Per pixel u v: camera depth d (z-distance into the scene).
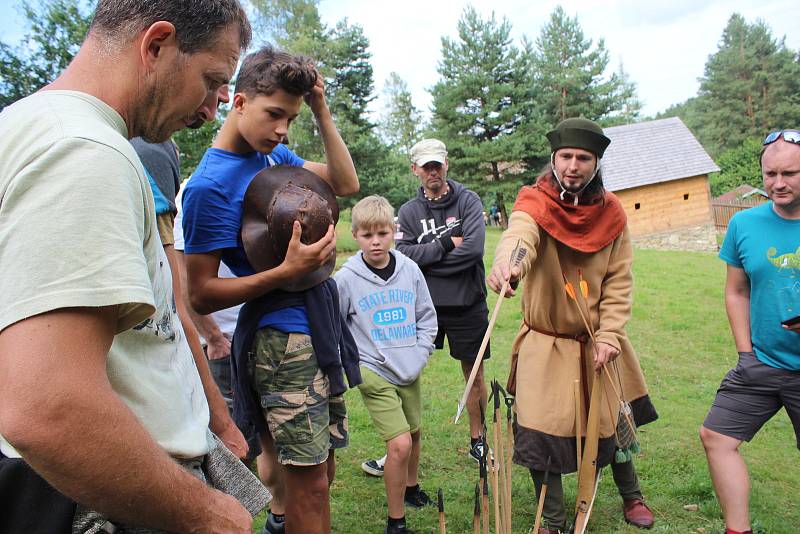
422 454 4.38
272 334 2.18
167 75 1.28
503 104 35.94
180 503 1.18
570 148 3.20
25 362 1.00
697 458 4.35
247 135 2.14
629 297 3.41
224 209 2.15
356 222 3.42
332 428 2.42
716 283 12.28
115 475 1.06
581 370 3.35
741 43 58.59
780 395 3.11
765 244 3.06
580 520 2.61
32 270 1.03
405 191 29.03
